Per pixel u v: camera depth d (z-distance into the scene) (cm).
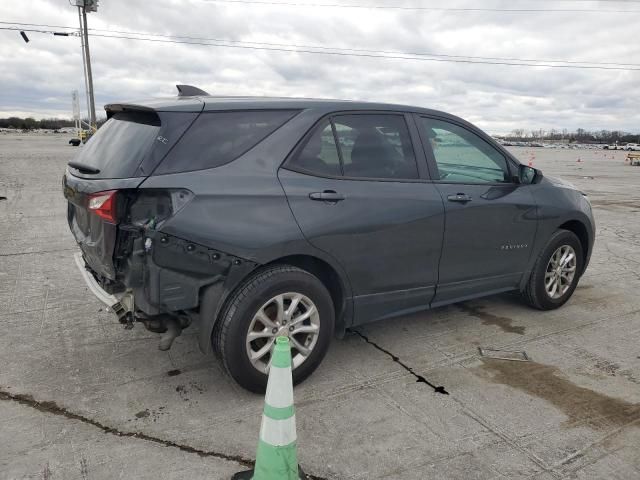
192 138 299
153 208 284
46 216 916
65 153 2992
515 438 288
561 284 492
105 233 286
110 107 346
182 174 289
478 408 318
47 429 284
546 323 462
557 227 470
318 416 304
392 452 273
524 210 436
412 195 366
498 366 376
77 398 316
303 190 320
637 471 264
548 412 316
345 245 335
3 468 252
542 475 259
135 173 284
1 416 295
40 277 553
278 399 223
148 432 284
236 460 263
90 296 496
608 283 594
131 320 304
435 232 378
